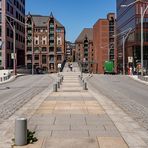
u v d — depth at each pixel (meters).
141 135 10.14
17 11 116.69
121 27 110.50
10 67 103.94
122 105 19.09
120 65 110.00
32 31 163.88
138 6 86.69
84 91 28.91
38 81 50.47
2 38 98.44
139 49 86.44
